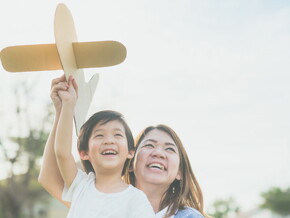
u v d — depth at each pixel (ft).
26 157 68.39
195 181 9.85
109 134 7.29
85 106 7.82
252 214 137.49
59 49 6.59
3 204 70.79
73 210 7.06
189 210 9.00
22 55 7.19
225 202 113.91
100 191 7.17
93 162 7.30
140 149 9.36
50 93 7.37
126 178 9.68
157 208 9.32
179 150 9.57
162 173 9.14
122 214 6.93
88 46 7.29
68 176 7.27
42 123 67.21
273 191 139.74
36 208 98.12
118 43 7.27
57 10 6.61
